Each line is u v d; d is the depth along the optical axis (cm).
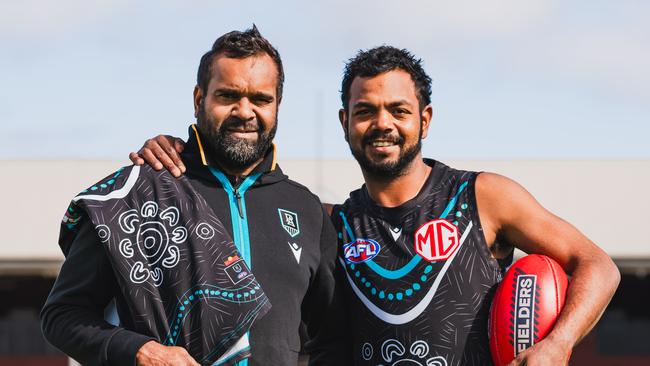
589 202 1316
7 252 1262
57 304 263
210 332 254
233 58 276
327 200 1298
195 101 291
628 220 1309
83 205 261
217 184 279
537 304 286
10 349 1527
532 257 298
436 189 313
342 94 321
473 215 305
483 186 308
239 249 271
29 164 1290
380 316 299
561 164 1323
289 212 287
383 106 305
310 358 321
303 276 279
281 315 269
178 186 271
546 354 273
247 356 257
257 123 278
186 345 254
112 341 251
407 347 295
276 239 278
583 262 292
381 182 312
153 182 270
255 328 264
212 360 254
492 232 307
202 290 256
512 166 1319
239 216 276
